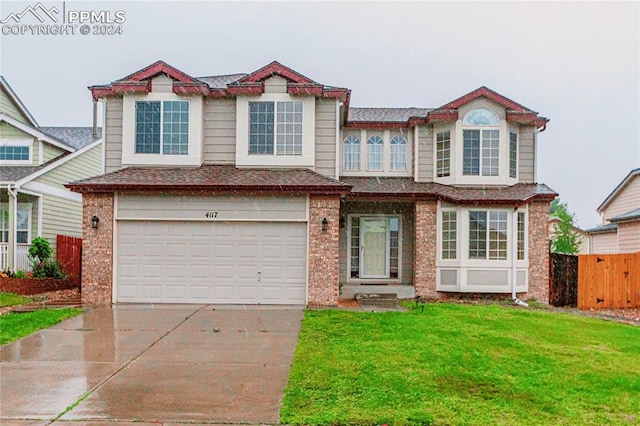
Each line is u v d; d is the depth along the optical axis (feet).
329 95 54.24
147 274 49.49
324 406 21.39
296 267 49.37
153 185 48.11
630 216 73.46
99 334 35.47
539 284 58.03
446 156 60.18
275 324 39.06
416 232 57.67
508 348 31.71
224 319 41.09
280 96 53.72
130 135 53.62
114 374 26.07
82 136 81.97
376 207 61.36
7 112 72.74
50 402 21.86
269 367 27.45
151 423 19.74
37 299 52.39
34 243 61.26
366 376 25.27
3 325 37.37
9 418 20.07
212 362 28.43
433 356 29.01
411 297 57.06
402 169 63.41
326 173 54.54
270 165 53.52
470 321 40.29
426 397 22.44
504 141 59.21
